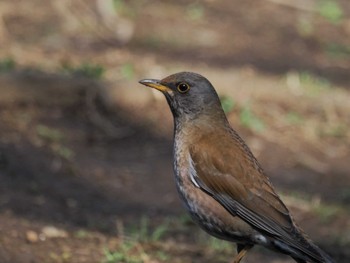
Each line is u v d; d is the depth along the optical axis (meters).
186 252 11.61
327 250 12.20
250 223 9.39
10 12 20.17
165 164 14.62
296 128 16.33
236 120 16.36
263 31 21.12
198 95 9.80
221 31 20.72
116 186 13.63
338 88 18.05
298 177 14.69
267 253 11.99
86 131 15.28
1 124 14.91
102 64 17.69
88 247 11.29
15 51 17.89
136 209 12.96
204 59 18.70
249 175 9.46
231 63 18.67
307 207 13.51
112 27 19.98
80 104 15.80
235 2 22.94
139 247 11.50
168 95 9.89
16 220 11.80
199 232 12.34
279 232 9.23
